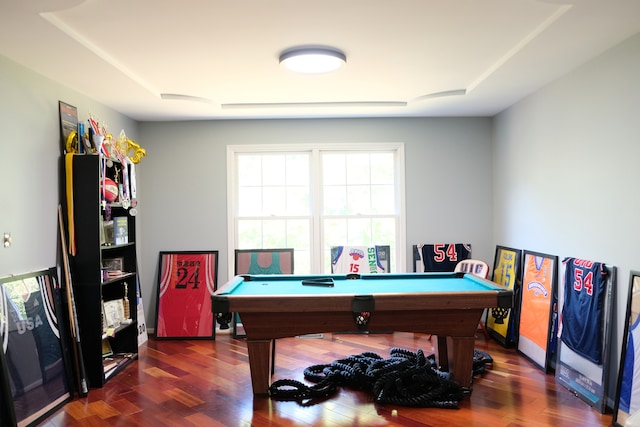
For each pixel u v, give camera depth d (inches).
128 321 166.6
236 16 101.7
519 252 180.5
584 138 136.2
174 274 206.1
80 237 142.0
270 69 140.2
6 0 89.4
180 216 209.9
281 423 116.3
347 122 210.1
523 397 131.0
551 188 156.3
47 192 138.0
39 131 135.2
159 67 137.3
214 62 133.0
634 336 111.5
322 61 128.3
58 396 127.6
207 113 195.3
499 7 99.1
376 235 213.3
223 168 209.8
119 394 136.3
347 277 162.4
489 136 210.7
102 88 153.5
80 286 142.0
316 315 130.3
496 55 131.1
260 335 132.5
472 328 132.8
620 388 113.9
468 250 209.2
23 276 124.0
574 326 136.1
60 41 111.3
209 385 142.9
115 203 156.8
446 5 97.8
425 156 210.7
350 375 140.5
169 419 119.3
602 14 101.6
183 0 93.4
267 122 209.8
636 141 113.7
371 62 135.6
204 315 200.7
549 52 125.3
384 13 101.6
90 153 149.9
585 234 136.4
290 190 212.8
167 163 209.9
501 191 201.2
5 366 110.4
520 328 172.9
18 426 111.5
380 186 213.5
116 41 115.8
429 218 210.8
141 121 209.3
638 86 112.6
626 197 117.7
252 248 212.2
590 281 129.4
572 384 135.0
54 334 131.5
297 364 160.7
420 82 157.6
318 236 211.3
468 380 134.0
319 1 95.0
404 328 131.9
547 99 157.8
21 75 128.0
